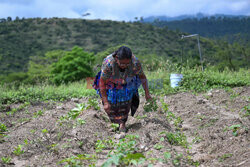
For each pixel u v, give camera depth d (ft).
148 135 12.84
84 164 9.75
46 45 465.06
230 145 11.23
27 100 23.68
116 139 12.80
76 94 25.89
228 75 30.66
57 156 10.70
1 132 14.11
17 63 359.87
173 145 11.98
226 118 15.56
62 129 13.93
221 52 139.03
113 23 574.15
